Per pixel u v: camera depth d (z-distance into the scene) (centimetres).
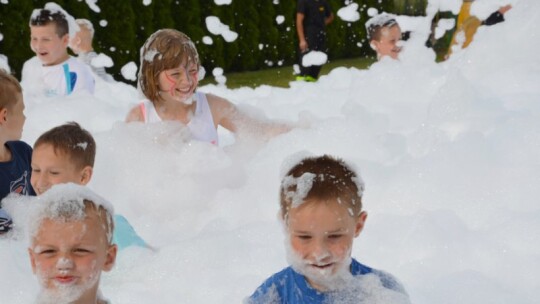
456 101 455
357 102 543
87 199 244
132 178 455
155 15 1357
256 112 492
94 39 1288
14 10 1214
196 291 317
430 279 318
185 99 462
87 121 595
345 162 251
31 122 586
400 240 349
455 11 793
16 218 362
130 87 821
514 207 374
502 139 416
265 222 374
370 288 246
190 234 404
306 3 1222
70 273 237
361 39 1677
